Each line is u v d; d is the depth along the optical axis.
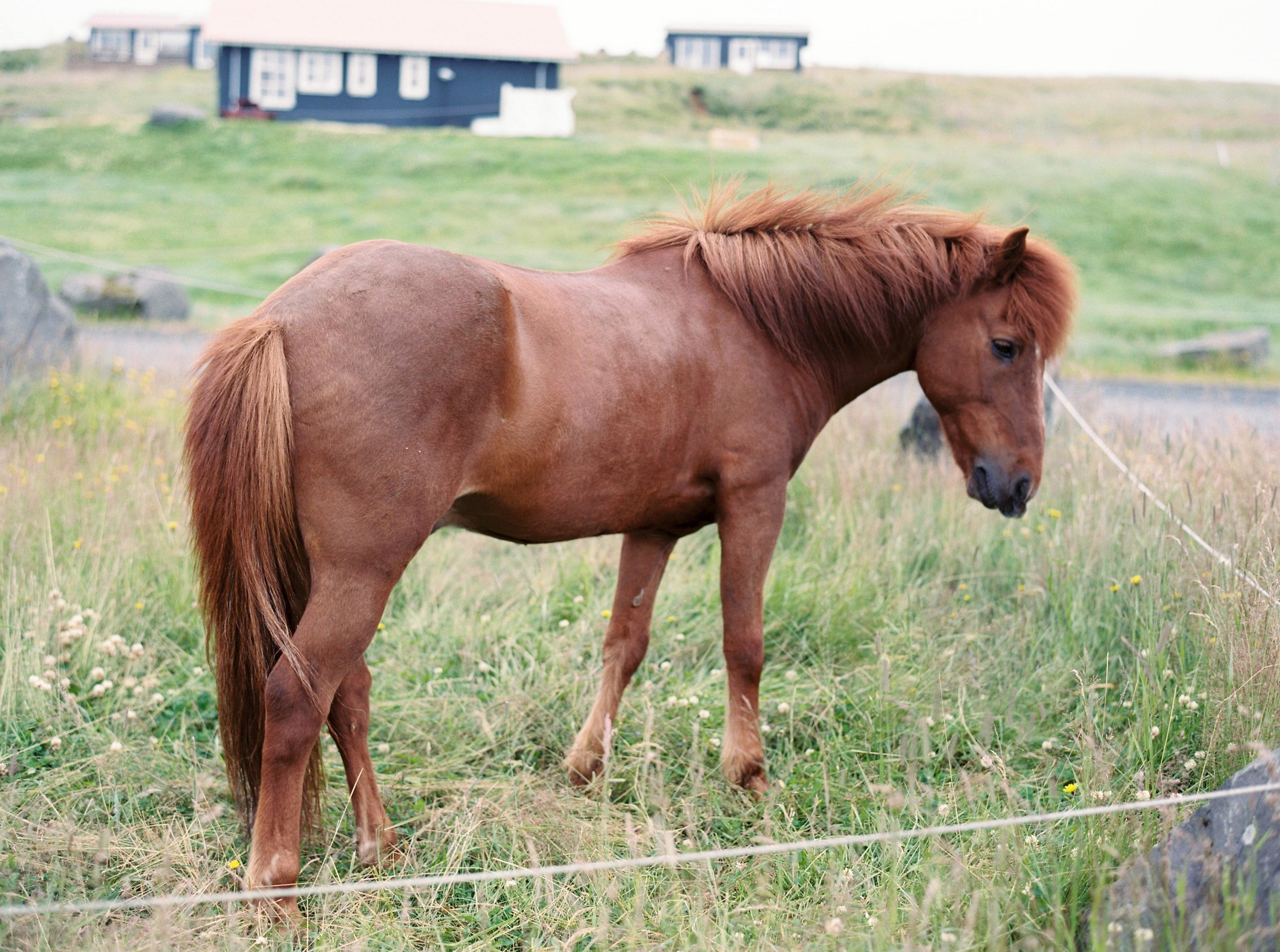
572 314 2.78
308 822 2.67
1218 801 2.26
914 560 4.84
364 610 2.47
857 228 3.40
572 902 2.54
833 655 4.14
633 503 3.01
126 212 19.70
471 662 4.00
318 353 2.41
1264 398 9.88
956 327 3.47
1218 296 16.34
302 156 25.95
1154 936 2.02
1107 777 2.75
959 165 24.61
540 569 4.82
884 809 2.88
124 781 3.06
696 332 3.08
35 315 7.10
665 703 3.68
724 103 35.66
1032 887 2.47
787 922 2.44
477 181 23.56
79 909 2.22
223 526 2.42
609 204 21.23
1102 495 4.73
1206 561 3.82
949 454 5.89
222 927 2.38
